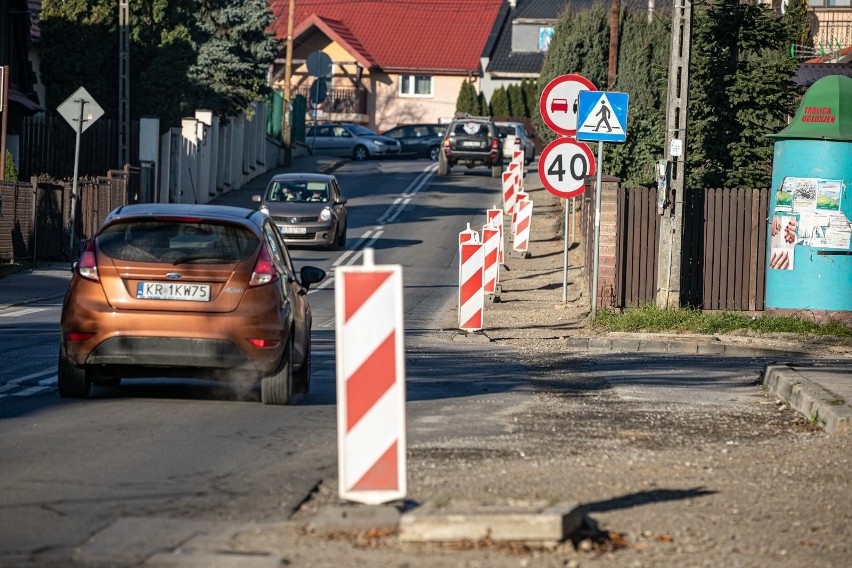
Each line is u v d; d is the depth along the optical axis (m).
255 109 143.75
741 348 43.47
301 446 24.33
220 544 16.92
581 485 21.02
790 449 25.41
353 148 180.62
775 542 17.73
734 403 31.88
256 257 28.77
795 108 60.28
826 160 49.03
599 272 54.00
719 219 53.69
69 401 29.12
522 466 22.69
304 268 32.75
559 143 52.75
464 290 48.47
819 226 49.19
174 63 120.12
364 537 17.27
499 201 123.62
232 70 126.50
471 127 146.50
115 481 20.69
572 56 112.31
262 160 147.75
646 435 26.73
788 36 60.72
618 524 18.39
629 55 99.88
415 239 95.50
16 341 41.97
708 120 59.84
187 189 112.06
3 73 75.75
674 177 50.47
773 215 50.19
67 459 22.33
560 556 16.55
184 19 125.00
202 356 27.98
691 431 27.52
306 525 17.94
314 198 87.31
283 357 28.91
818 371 34.88
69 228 76.88
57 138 102.19
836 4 104.88
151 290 28.11
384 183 138.88
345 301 18.09
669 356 42.41
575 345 45.09
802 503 20.23
